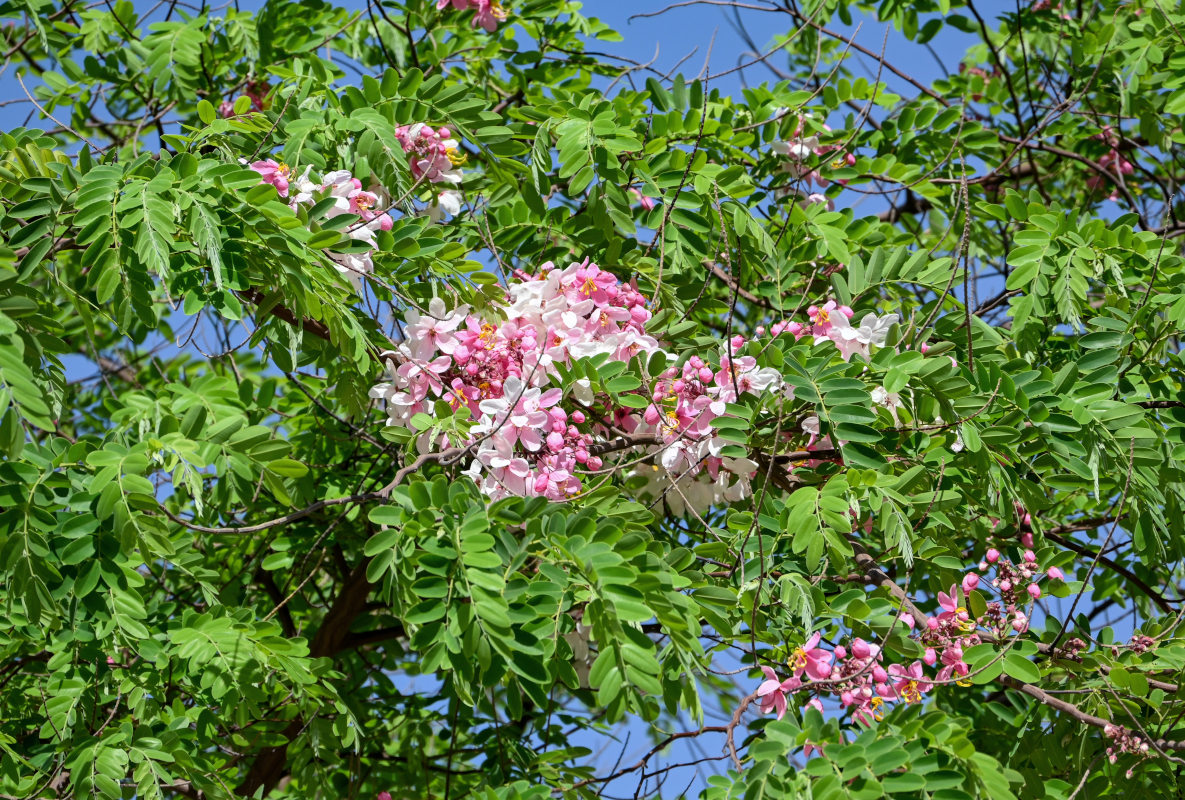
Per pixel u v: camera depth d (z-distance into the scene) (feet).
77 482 9.72
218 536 15.67
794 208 13.83
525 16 17.78
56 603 9.26
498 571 8.94
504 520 9.21
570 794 11.08
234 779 12.79
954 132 16.01
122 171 10.12
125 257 9.55
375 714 15.98
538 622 8.73
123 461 9.30
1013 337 12.60
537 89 17.06
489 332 11.44
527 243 13.82
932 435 11.37
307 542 15.30
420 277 12.09
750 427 11.12
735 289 11.03
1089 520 14.03
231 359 13.28
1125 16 17.84
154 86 17.02
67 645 10.84
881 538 12.25
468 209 14.74
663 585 8.95
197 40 16.37
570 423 11.76
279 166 11.55
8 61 17.88
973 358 11.77
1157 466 11.03
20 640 12.18
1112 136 18.76
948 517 11.76
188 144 11.76
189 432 9.94
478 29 18.25
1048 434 10.98
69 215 10.00
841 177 15.05
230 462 9.95
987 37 17.83
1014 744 12.00
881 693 9.69
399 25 17.43
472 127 12.76
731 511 11.32
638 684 8.11
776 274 13.80
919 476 10.36
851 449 10.23
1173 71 15.33
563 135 12.57
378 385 11.66
